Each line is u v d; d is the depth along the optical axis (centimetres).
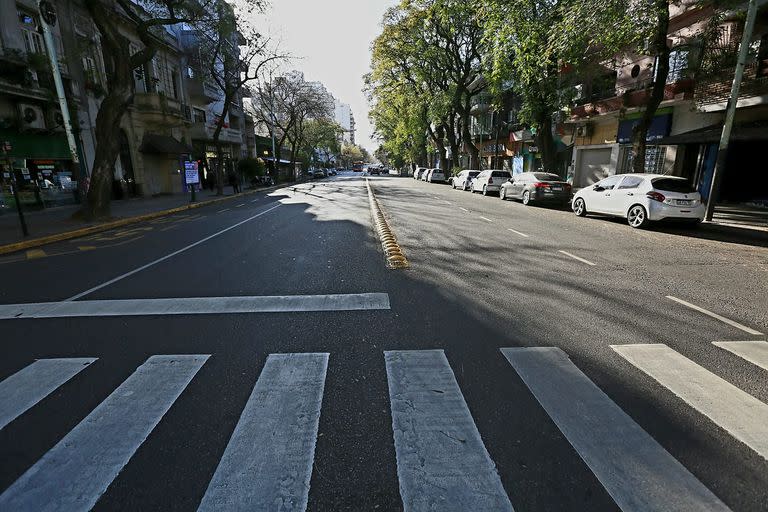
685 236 967
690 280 580
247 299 499
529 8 1597
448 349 357
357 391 293
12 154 1467
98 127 1284
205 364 336
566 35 1281
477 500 197
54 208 1638
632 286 548
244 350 361
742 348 359
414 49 2906
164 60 2475
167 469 219
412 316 436
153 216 1456
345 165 15962
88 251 850
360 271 626
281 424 256
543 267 652
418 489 204
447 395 286
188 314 452
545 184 1634
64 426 257
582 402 276
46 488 206
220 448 235
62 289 562
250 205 1820
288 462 223
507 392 289
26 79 1431
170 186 2520
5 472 218
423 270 630
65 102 1224
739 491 200
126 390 298
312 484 207
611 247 820
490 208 1593
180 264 700
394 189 2861
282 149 6278
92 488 206
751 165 1470
